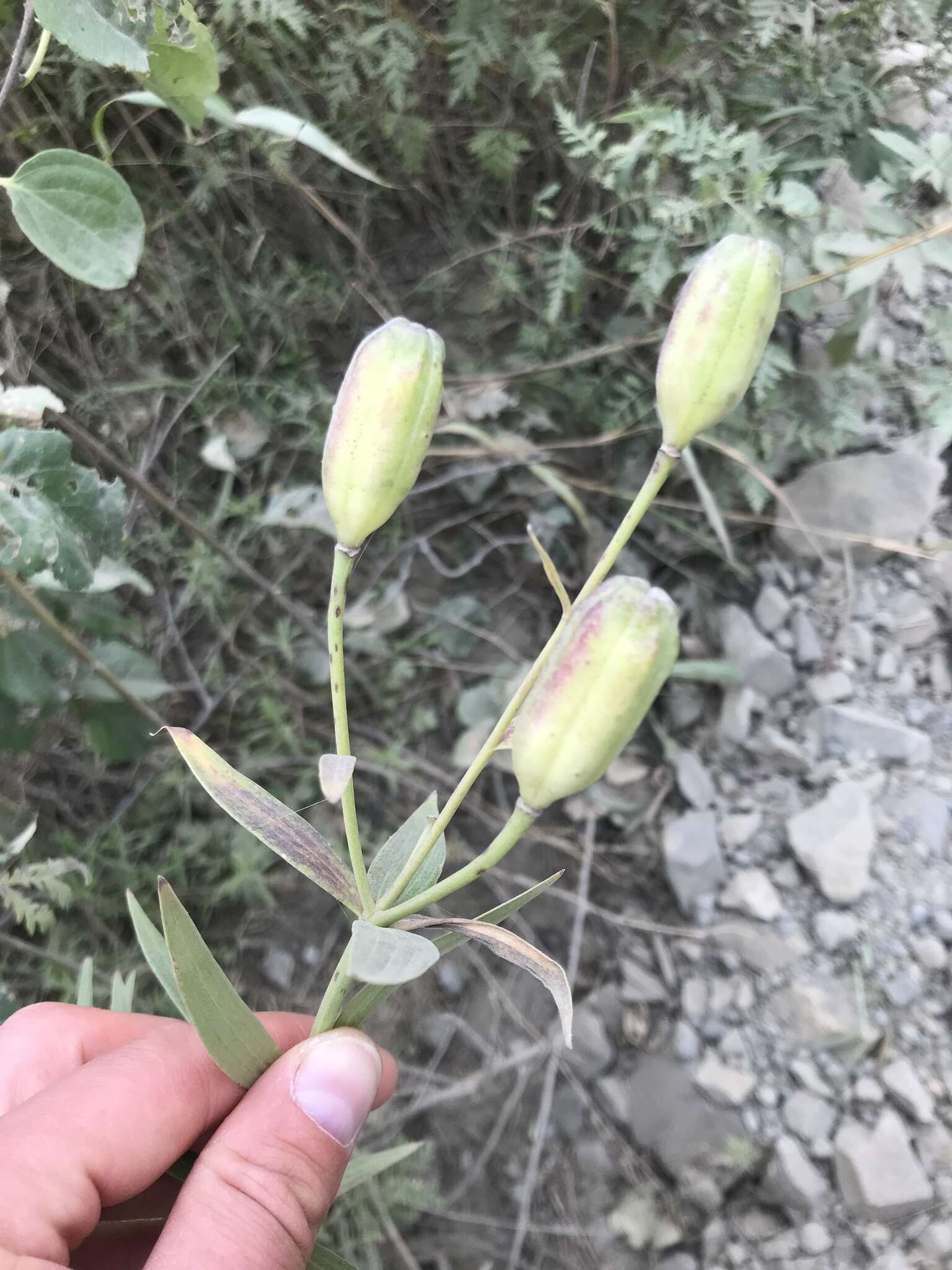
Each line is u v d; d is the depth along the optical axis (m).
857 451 0.44
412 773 0.44
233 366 0.43
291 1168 0.18
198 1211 0.18
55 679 0.29
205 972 0.17
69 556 0.23
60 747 0.38
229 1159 0.18
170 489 0.41
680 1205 0.37
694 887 0.41
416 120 0.38
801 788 0.42
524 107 0.39
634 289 0.38
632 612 0.13
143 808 0.40
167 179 0.38
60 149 0.21
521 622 0.47
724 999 0.39
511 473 0.47
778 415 0.42
